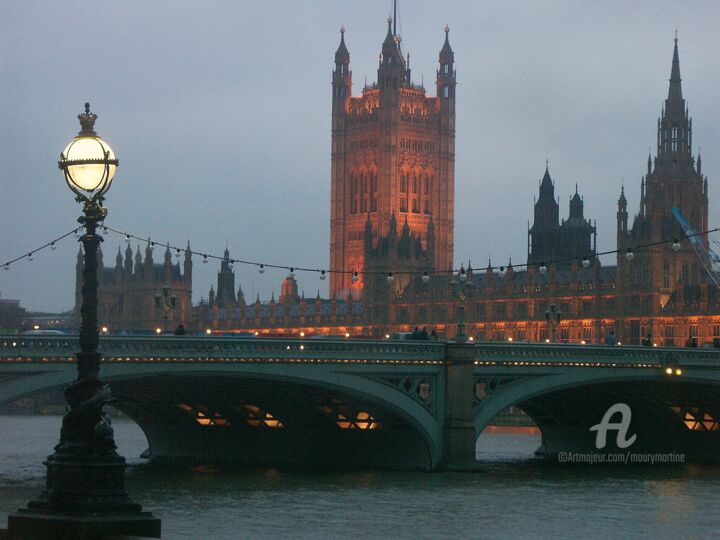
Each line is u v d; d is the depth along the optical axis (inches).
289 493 4948.3
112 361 4825.3
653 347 6737.2
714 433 7066.9
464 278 6033.5
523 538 3971.5
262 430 6560.0
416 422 5757.9
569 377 6215.6
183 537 3747.5
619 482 5689.0
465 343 5846.5
